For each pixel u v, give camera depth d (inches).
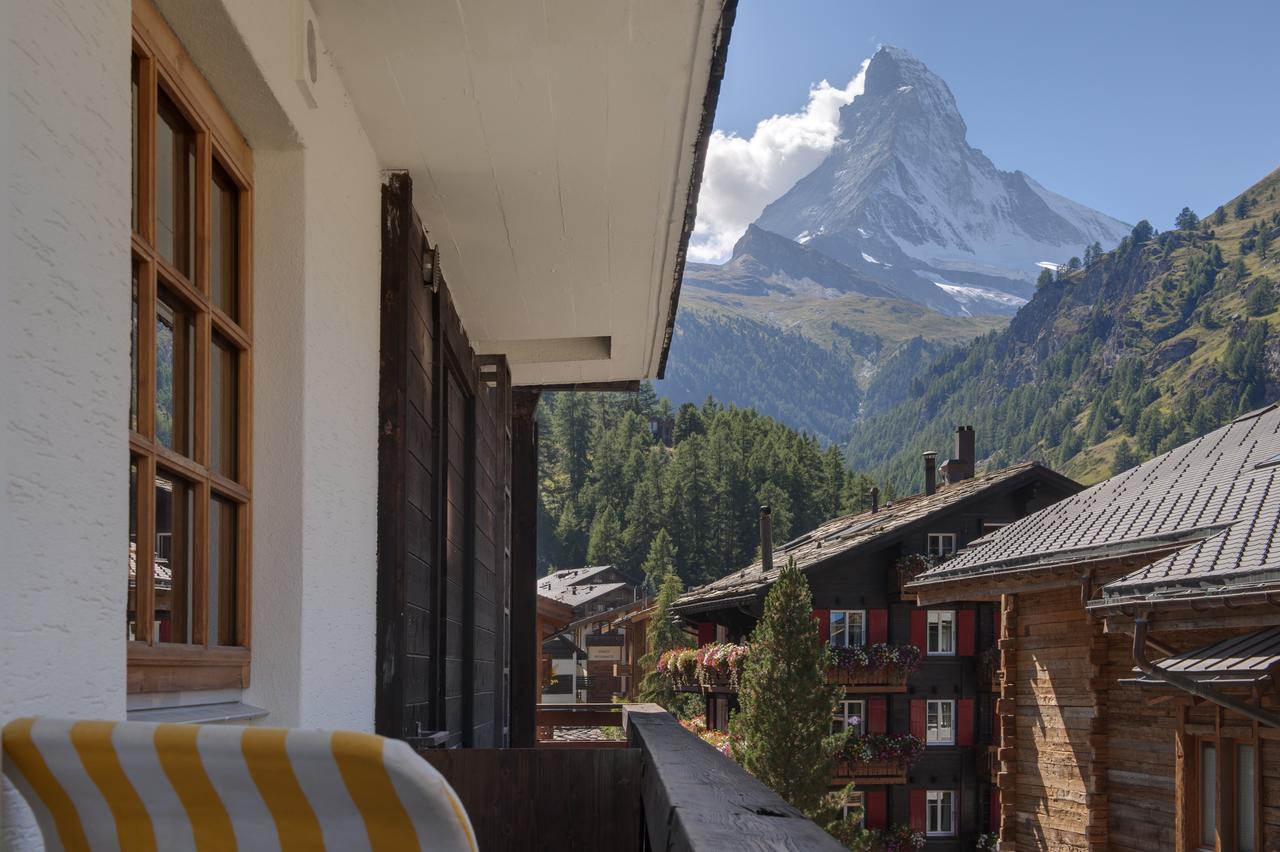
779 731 818.2
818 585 1107.9
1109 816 437.1
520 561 344.2
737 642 1173.1
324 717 120.3
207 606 98.8
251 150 116.5
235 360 112.3
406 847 35.7
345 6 119.8
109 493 63.9
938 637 1108.5
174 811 38.1
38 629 55.2
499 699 298.4
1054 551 439.2
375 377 151.8
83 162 61.5
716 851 45.6
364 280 146.1
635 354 287.3
